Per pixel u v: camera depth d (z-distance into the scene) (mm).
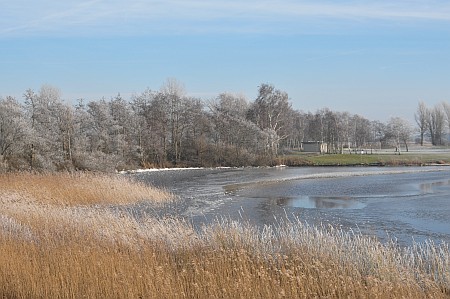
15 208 20297
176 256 13672
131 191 33938
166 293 10594
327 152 119312
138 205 31391
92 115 81375
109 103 87125
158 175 68000
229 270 11789
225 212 29531
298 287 10820
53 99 71812
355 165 89000
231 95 113188
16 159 56844
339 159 93562
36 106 68625
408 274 11492
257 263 12508
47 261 12383
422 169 76438
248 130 95500
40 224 17156
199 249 14078
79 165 66000
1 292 11578
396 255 14898
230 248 14086
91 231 15594
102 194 31562
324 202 35688
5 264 12266
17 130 57500
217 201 35562
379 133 148750
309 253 13531
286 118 109000
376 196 39656
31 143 58625
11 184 30141
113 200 31359
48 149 61375
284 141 115938
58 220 17562
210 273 11273
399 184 51000
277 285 10727
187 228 17094
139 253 13227
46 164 58406
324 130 128875
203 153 90812
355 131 145500
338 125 126875
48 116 68188
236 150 91250
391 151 128000
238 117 98812
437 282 11781
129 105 91250
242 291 10523
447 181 54312
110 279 11305
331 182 54656
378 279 11336
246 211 30125
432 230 22953
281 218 25688
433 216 27656
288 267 12406
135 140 87062
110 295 10906
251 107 109250
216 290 10797
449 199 36469
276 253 13195
